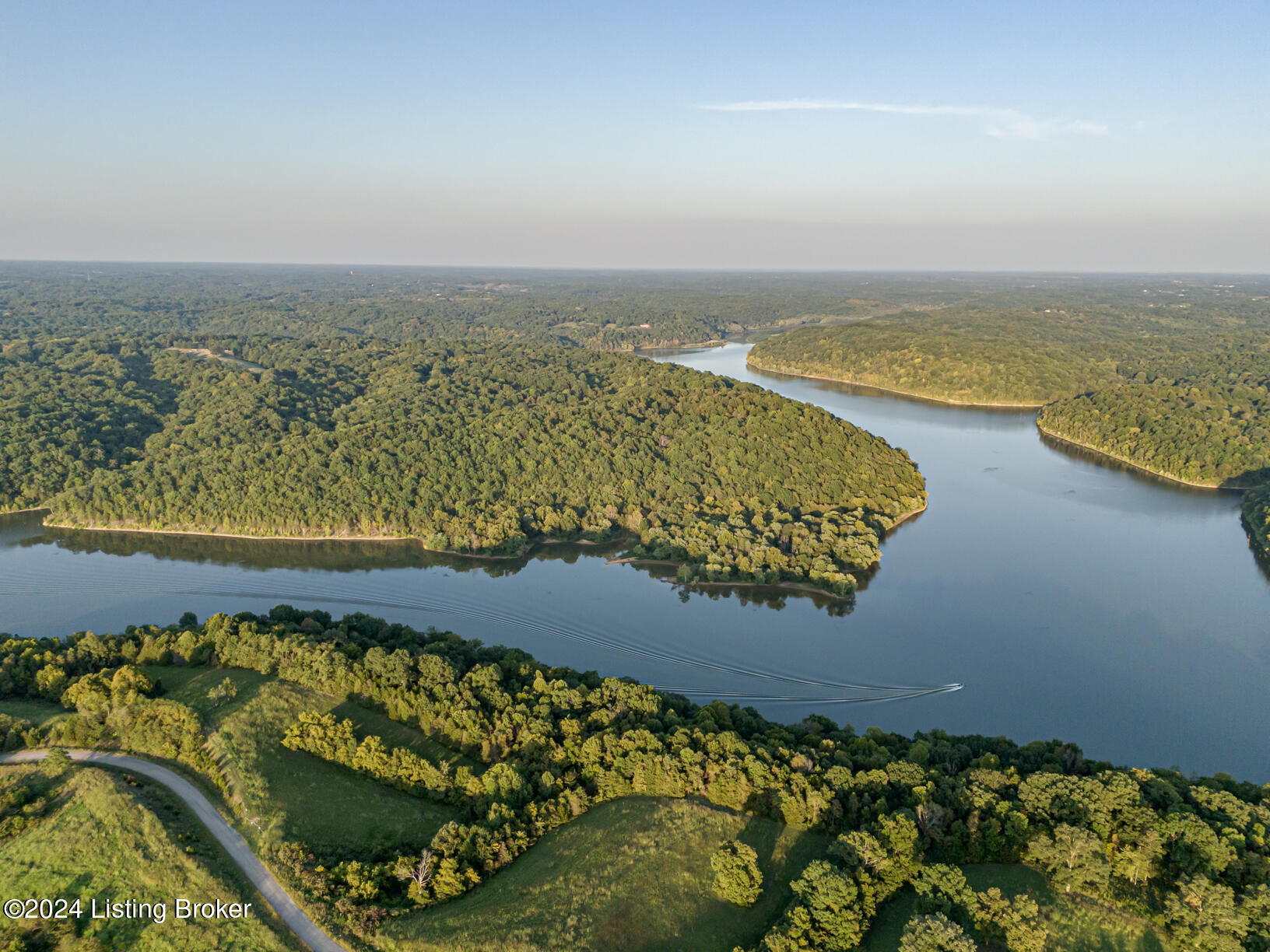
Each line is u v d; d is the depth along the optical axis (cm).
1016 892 8581
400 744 11706
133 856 8906
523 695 12356
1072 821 9181
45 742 11288
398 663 12769
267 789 10269
